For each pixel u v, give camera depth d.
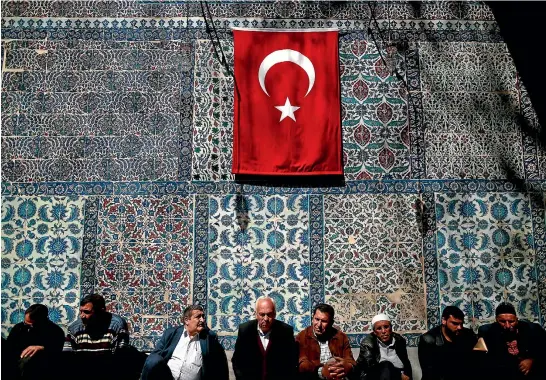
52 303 6.49
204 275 6.55
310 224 6.68
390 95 6.98
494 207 6.77
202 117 6.88
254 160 6.76
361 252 6.64
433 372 5.68
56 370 5.72
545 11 7.12
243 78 6.93
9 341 5.89
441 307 6.55
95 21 7.06
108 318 5.84
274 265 6.59
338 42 7.07
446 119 6.96
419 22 7.14
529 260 6.67
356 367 5.57
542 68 7.09
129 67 6.98
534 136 6.95
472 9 7.12
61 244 6.60
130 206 6.68
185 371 5.50
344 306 6.53
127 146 6.81
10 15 7.05
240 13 7.11
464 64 7.08
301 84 6.93
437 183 6.81
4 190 6.68
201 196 6.71
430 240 6.68
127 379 5.77
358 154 6.84
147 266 6.57
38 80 6.93
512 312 5.78
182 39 7.04
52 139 6.81
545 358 5.77
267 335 5.70
